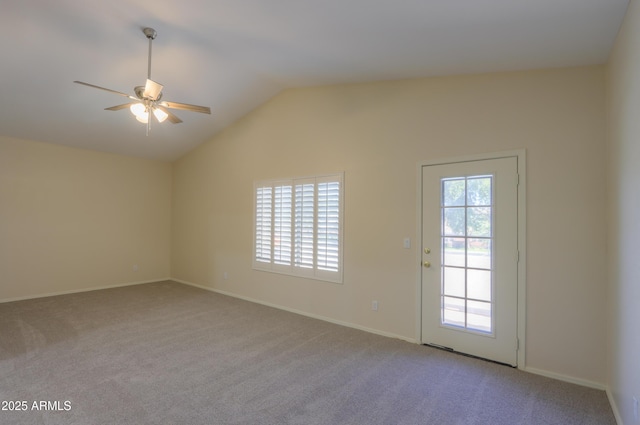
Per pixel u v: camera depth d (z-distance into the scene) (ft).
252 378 8.71
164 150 19.83
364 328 12.41
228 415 7.07
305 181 14.34
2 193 15.74
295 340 11.41
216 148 18.71
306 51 10.14
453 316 10.46
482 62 9.11
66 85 12.17
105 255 19.19
